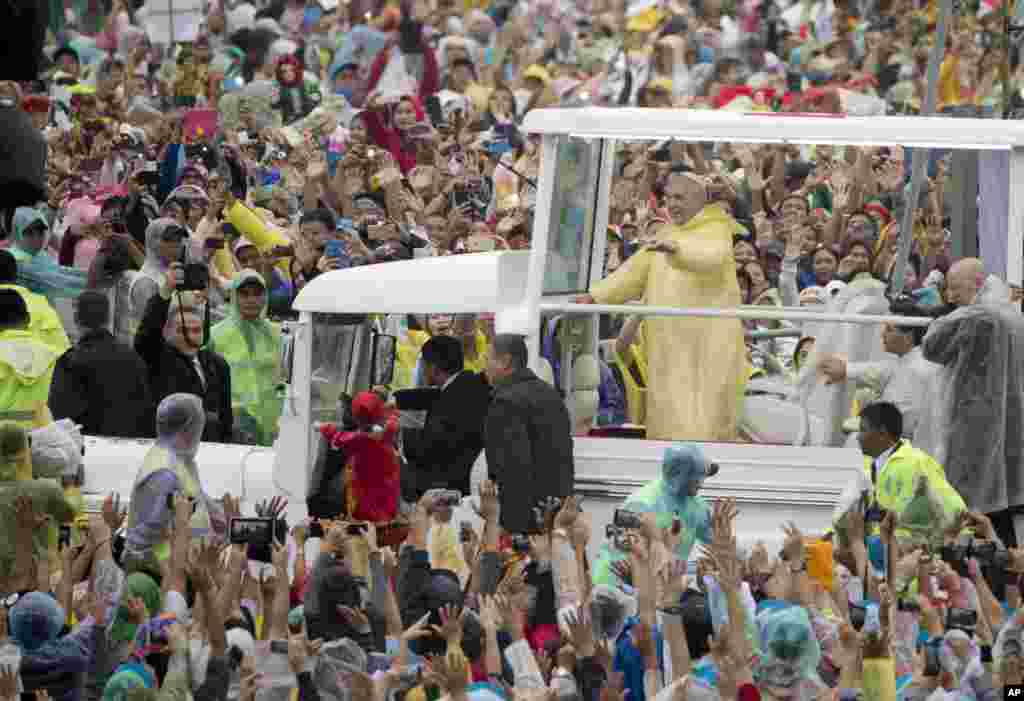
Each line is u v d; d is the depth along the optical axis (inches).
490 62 4067.4
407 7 3833.7
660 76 3978.8
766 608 1400.1
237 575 1453.0
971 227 2114.9
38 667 1429.6
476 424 1841.8
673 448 1644.9
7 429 1642.5
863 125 1795.0
